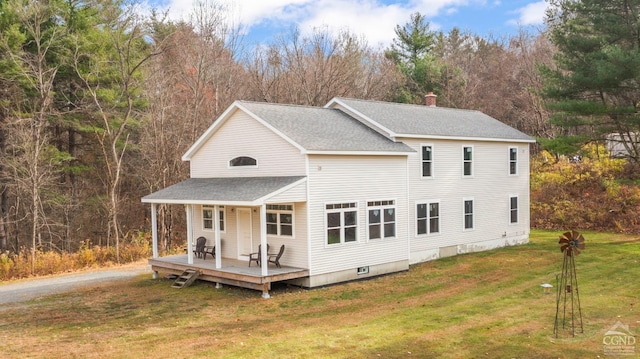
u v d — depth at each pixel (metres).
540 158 42.56
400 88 47.44
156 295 17.95
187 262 20.30
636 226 31.47
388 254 20.44
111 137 27.86
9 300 17.88
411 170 22.27
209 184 20.80
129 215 37.00
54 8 27.05
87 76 27.39
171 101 34.00
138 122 31.27
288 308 15.57
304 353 11.21
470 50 61.94
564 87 28.20
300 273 17.78
